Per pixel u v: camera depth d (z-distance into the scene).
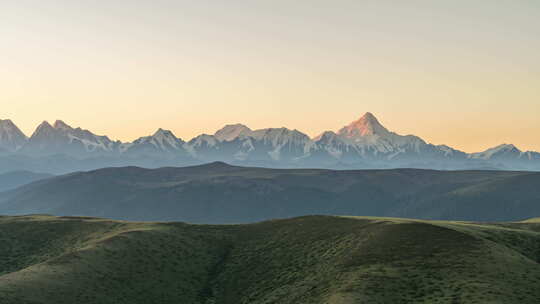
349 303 69.69
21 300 78.69
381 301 70.31
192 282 104.06
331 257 97.25
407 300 70.25
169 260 110.94
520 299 66.12
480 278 73.00
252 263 110.19
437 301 68.06
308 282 88.69
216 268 112.31
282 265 103.62
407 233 96.06
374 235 99.88
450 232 92.38
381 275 79.06
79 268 95.94
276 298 87.25
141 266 104.56
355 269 84.81
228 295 98.00
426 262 81.50
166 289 98.62
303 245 111.00
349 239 103.44
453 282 72.81
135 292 94.38
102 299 87.94
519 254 84.75
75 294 86.44
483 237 94.69
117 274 98.56
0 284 83.00
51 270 92.81
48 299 82.06
